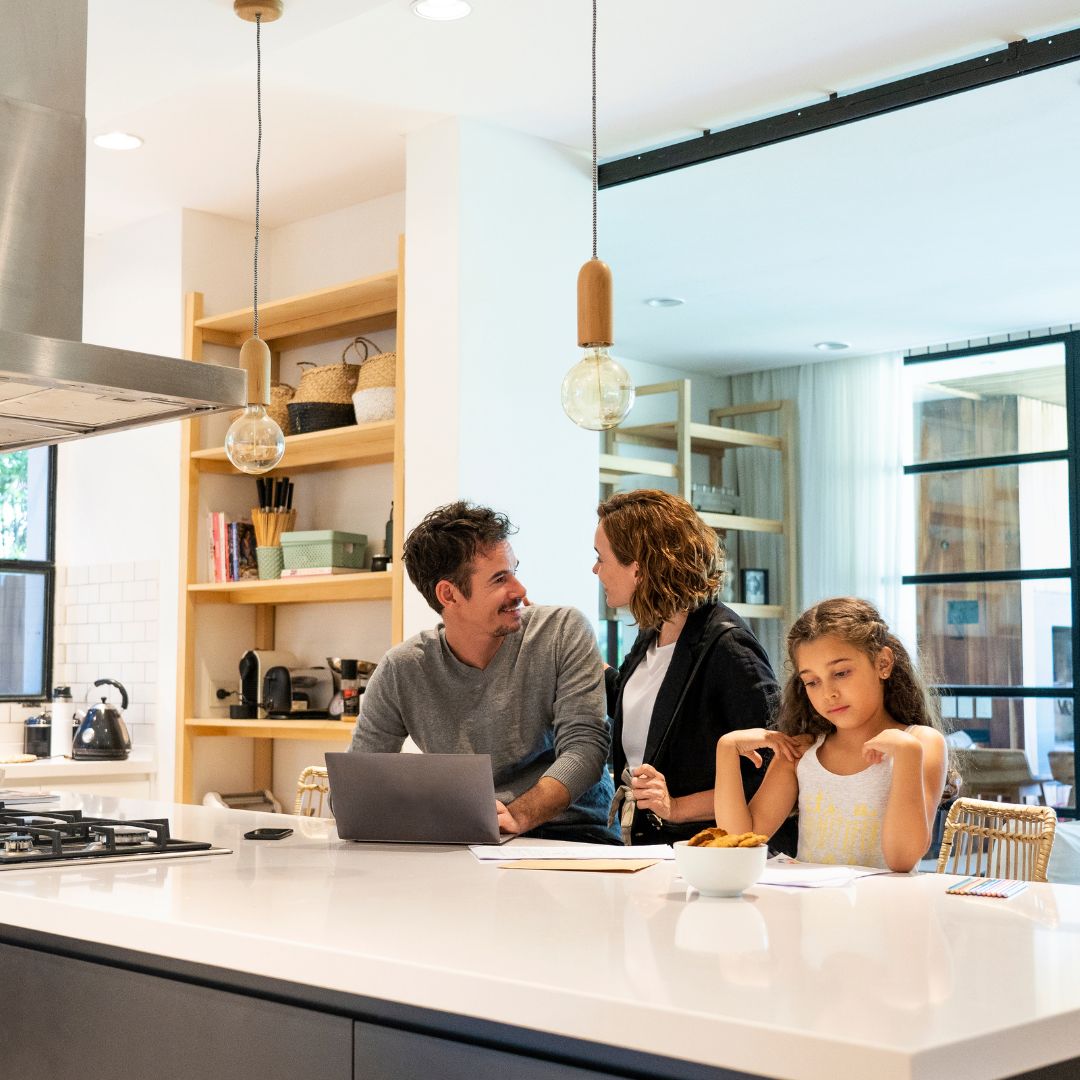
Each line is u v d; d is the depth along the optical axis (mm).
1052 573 7922
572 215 4590
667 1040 1063
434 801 2314
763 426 8812
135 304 5324
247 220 5309
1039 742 7957
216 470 5145
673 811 2574
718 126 4387
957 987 1156
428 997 1241
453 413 4199
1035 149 4793
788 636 2295
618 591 2715
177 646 5035
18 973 1771
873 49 3781
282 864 2078
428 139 4344
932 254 6176
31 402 2580
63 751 5273
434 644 2801
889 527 8422
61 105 2717
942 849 2576
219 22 3062
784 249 6043
